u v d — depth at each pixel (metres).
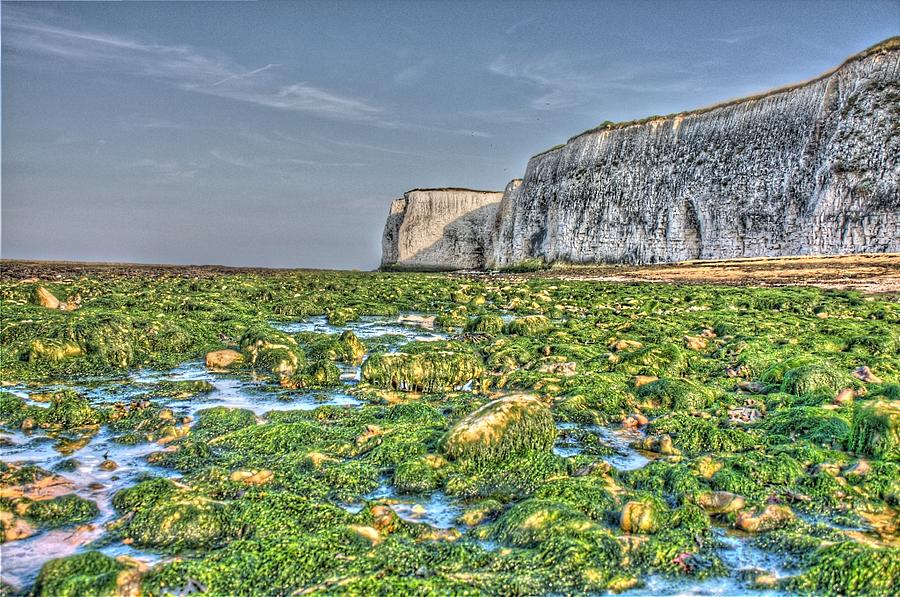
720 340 20.86
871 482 9.15
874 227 55.97
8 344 17.81
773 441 11.29
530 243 93.06
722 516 8.57
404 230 117.81
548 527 7.77
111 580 6.60
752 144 67.81
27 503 8.54
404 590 6.61
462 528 8.28
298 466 10.07
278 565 7.10
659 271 59.03
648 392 14.10
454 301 35.47
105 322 19.06
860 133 58.28
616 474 9.82
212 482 9.34
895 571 6.75
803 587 6.90
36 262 81.94
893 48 59.41
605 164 82.00
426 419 12.50
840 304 29.02
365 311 30.27
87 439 11.65
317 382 16.03
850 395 13.52
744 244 66.62
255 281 46.88
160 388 15.27
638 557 7.42
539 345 19.44
